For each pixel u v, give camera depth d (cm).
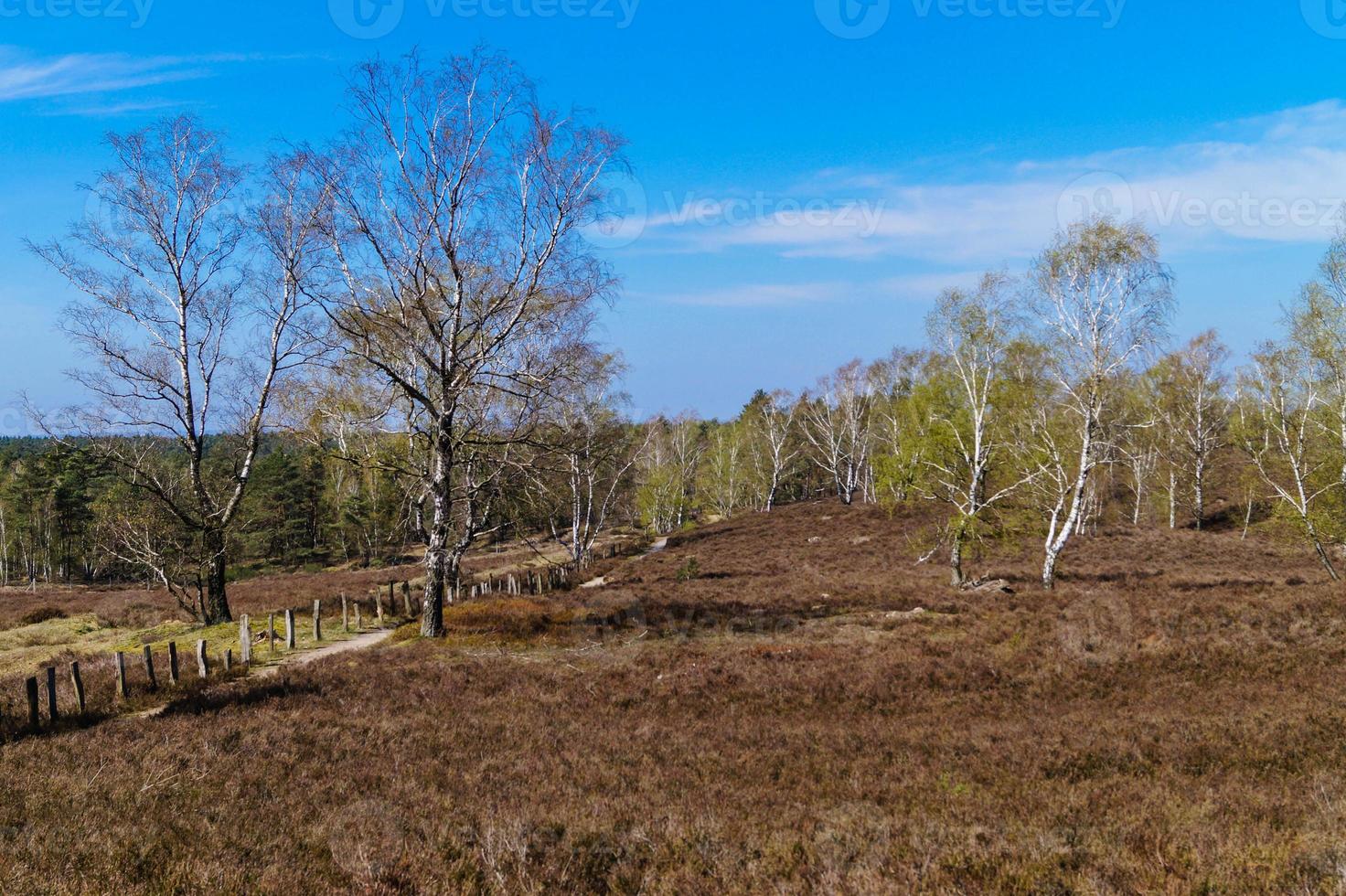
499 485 2653
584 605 2995
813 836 823
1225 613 2269
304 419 2567
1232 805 864
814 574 4253
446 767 1150
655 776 1103
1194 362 6112
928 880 680
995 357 3516
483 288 2353
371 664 1952
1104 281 3048
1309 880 627
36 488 7231
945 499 3728
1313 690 1527
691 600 3169
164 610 3612
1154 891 627
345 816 885
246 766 1112
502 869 732
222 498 3072
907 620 2562
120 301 2586
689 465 9431
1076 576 3709
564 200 2244
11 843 766
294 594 3922
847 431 8962
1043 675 1762
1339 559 4131
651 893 706
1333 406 3453
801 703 1611
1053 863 702
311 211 2397
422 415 2547
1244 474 4847
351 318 2156
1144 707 1510
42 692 1611
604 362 2972
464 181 2228
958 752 1223
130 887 659
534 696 1650
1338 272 3238
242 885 681
